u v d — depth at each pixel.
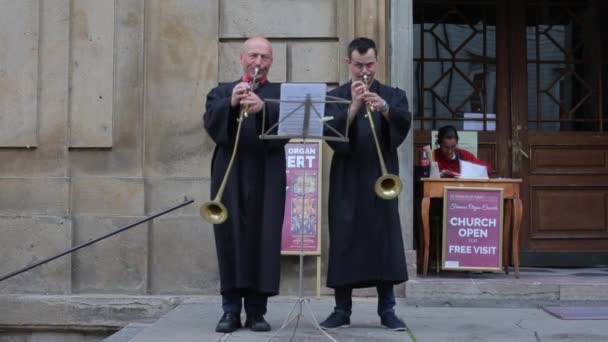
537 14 8.79
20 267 7.19
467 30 8.79
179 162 7.25
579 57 8.79
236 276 5.28
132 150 7.26
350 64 5.23
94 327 7.04
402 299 6.97
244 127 5.35
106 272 7.18
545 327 5.68
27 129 7.29
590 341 5.22
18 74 7.31
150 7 7.31
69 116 7.29
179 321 5.88
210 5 7.27
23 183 7.25
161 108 7.27
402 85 7.16
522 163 8.66
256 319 5.45
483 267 7.27
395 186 4.97
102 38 7.29
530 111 8.74
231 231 5.33
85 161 7.29
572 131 8.73
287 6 7.25
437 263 7.50
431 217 7.64
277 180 5.38
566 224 8.62
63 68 7.29
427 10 8.80
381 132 5.32
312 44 7.25
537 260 8.55
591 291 6.89
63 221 7.17
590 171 8.69
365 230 5.30
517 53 8.74
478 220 7.29
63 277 7.16
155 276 7.18
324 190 7.12
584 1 8.78
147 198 7.23
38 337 7.16
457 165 7.80
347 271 5.30
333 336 5.19
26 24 7.30
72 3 7.32
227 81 7.27
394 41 7.18
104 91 7.27
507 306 6.73
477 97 8.74
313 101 4.87
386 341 5.06
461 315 6.22
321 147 7.07
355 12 7.15
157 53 7.29
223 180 5.13
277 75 7.22
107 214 7.21
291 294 7.08
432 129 8.73
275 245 5.31
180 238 7.17
